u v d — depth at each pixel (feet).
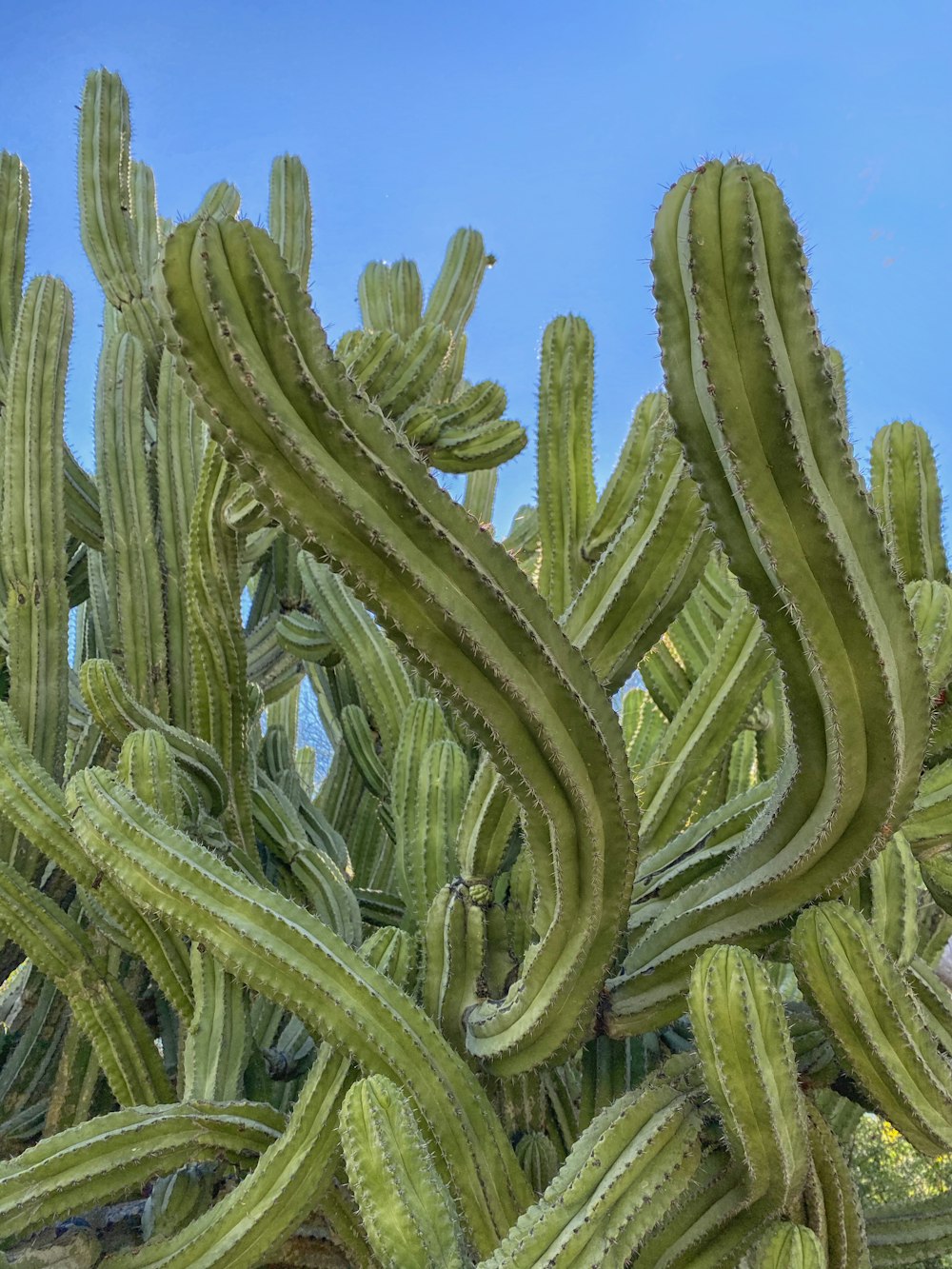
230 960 5.02
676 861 5.68
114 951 7.43
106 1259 4.98
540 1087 5.73
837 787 4.19
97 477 8.48
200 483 6.82
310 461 3.67
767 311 3.63
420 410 8.39
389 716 8.16
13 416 8.05
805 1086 5.11
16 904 6.10
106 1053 6.10
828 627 3.87
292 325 3.69
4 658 8.67
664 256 3.81
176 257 3.58
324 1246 5.62
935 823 5.45
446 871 6.22
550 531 6.81
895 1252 6.97
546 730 4.14
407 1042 4.92
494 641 4.02
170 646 8.31
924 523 6.48
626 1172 4.14
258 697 9.16
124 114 10.18
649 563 5.23
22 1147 7.50
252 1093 6.45
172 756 6.17
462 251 12.35
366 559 3.88
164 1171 5.16
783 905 4.61
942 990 5.44
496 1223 4.80
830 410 3.69
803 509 3.72
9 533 7.97
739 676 6.00
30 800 5.91
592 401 6.88
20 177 9.70
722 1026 4.11
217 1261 4.85
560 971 4.68
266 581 11.27
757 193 3.68
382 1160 4.11
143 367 8.89
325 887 7.71
